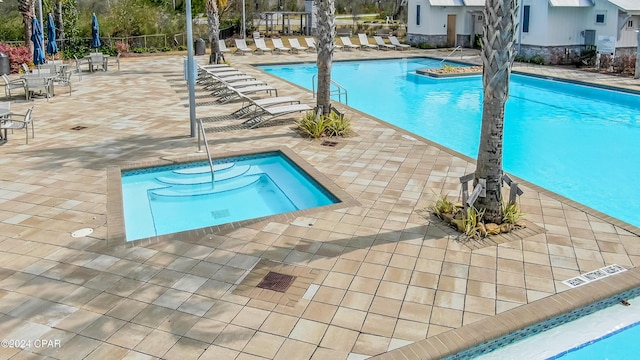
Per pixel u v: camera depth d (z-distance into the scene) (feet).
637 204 28.73
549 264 19.27
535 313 16.25
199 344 14.98
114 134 37.91
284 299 17.20
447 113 51.83
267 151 33.71
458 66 80.12
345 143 35.42
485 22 20.65
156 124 41.01
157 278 18.52
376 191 26.53
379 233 21.85
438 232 21.93
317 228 22.39
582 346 15.79
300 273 18.79
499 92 20.66
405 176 28.73
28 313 16.42
